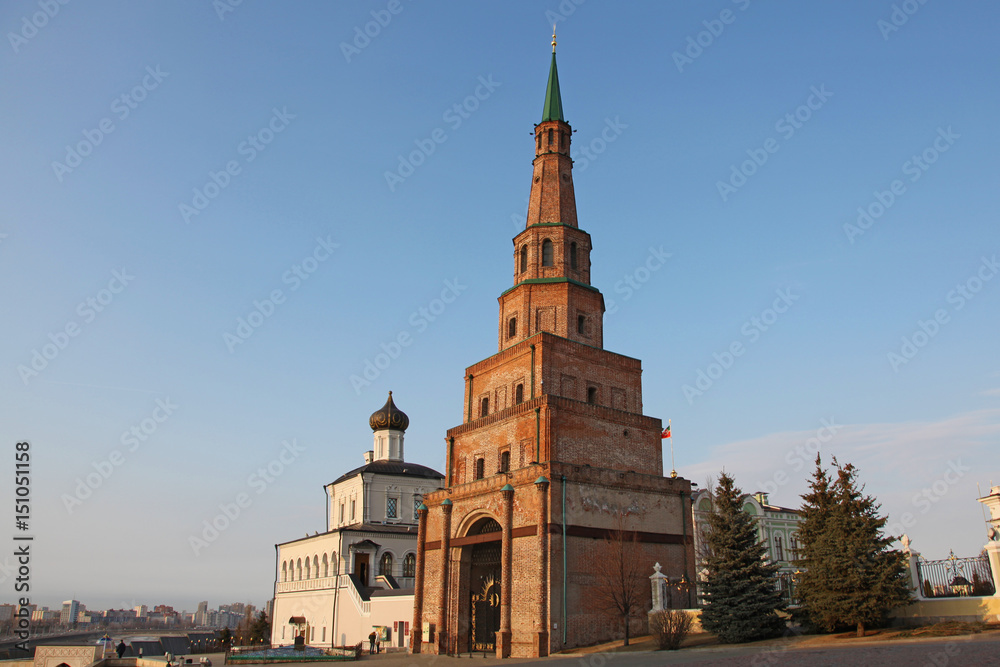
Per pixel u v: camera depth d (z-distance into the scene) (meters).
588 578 44.38
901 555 36.22
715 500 43.88
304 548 89.06
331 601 77.69
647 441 52.34
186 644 124.12
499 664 36.62
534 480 44.81
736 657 29.52
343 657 52.97
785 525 85.25
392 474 90.06
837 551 36.28
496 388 53.88
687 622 39.84
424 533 54.59
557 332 52.88
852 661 24.22
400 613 64.38
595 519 45.84
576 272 55.94
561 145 59.38
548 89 60.84
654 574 45.69
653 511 49.12
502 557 45.38
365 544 80.06
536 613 42.38
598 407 50.03
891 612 37.03
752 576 40.28
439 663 41.56
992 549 33.88
